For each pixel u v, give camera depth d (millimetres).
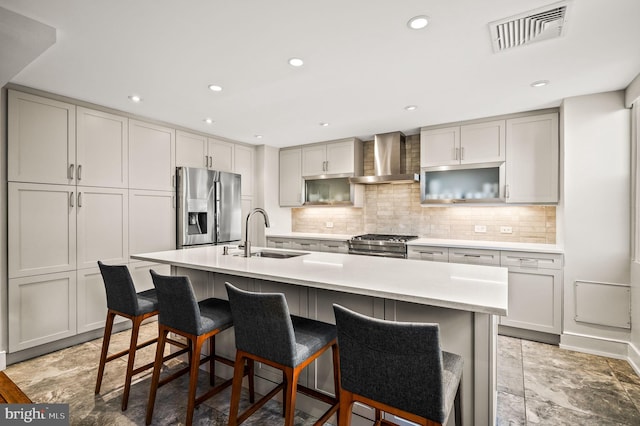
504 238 3850
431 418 1061
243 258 2449
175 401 2127
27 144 2699
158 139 3701
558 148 3232
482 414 1494
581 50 2123
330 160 4723
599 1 1623
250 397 2092
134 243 3447
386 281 1681
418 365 1062
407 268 2043
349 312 1156
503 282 1660
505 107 3254
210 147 4324
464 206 3955
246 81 2627
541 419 1965
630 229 2742
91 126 3113
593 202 2863
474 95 2939
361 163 4750
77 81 2604
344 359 1210
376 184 4750
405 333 1053
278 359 1460
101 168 3182
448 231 4207
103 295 3176
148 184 3586
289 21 1812
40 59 2229
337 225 5113
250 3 1650
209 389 2273
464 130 3701
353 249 4184
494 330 1548
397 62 2305
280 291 2109
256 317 1487
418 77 2559
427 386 1056
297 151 5059
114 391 2244
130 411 2021
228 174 4414
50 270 2828
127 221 3389
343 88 2783
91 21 1796
